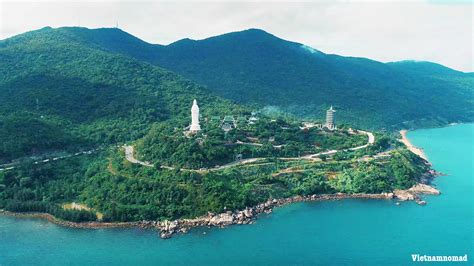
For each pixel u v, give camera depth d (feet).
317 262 624.59
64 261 624.59
